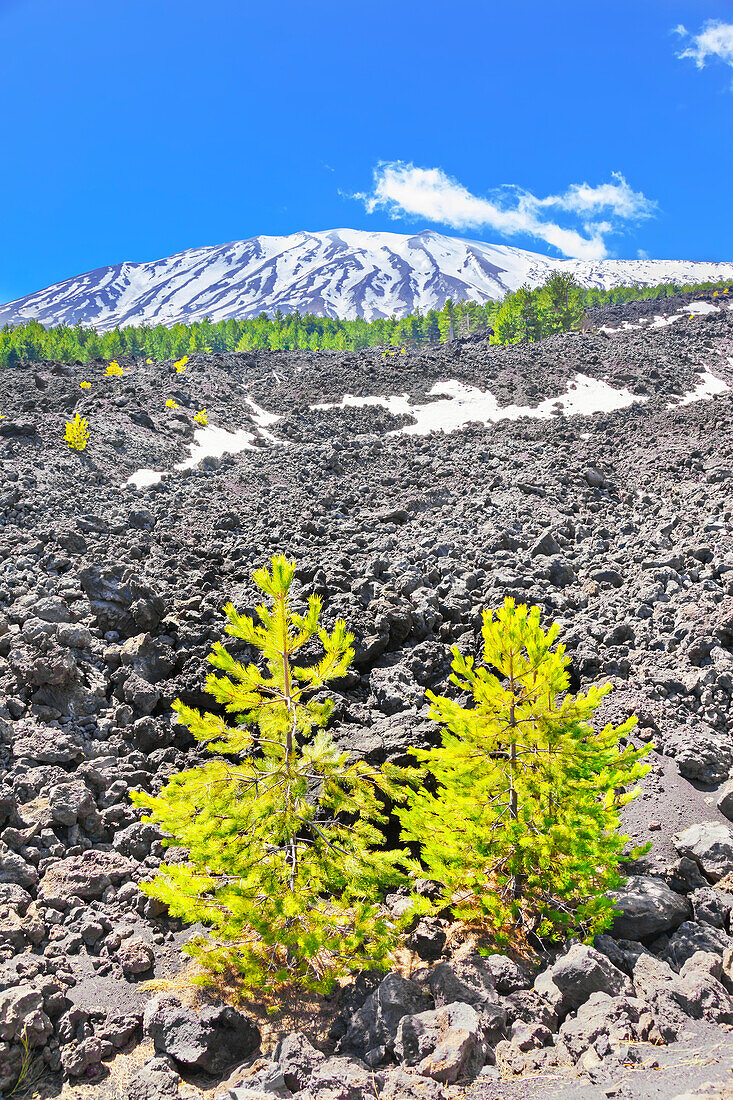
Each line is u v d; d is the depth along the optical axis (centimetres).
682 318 6856
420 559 1855
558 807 810
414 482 2514
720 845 969
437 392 3659
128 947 830
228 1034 720
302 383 3750
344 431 3108
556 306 7819
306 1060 664
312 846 831
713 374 3928
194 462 2558
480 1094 603
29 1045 686
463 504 2284
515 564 1834
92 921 848
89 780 1084
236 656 1405
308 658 1407
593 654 1459
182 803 761
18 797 1008
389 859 779
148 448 2531
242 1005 775
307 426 3139
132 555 1697
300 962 777
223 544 1848
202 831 744
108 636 1400
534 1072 636
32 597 1413
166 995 756
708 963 778
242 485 2389
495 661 854
